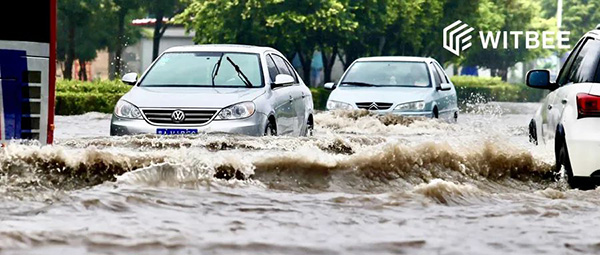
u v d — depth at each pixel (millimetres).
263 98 26141
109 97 65188
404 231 13164
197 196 15672
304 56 103562
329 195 16328
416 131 36406
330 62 102875
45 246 11570
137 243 11844
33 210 14109
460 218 14320
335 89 39688
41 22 21312
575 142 17875
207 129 25125
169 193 15797
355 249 11891
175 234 12453
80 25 97875
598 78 18266
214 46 28266
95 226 12883
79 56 99562
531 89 128625
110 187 16359
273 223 13539
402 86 39594
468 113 69000
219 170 17750
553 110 19609
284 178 17891
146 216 13812
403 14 102812
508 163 19406
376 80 40062
